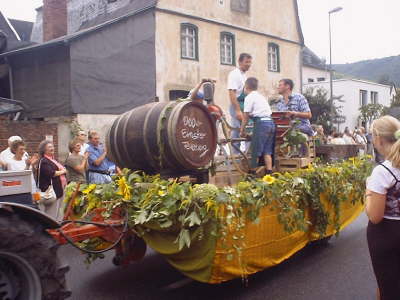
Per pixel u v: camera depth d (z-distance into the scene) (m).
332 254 6.12
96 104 15.29
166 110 4.61
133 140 4.75
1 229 2.95
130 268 5.58
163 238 4.25
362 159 6.82
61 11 20.84
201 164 4.77
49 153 7.06
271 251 4.66
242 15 20.66
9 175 3.57
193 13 18.33
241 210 4.03
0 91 17.28
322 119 26.86
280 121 5.96
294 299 4.52
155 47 16.95
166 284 5.00
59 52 15.09
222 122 5.30
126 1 18.62
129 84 16.16
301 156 6.29
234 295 4.64
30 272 3.11
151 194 4.14
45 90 15.71
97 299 4.57
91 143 7.67
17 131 12.77
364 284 4.95
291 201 4.72
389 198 3.21
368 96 36.16
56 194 7.14
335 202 5.71
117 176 4.80
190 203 3.86
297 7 23.58
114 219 4.35
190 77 18.23
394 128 3.39
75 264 5.77
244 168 5.67
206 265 4.01
